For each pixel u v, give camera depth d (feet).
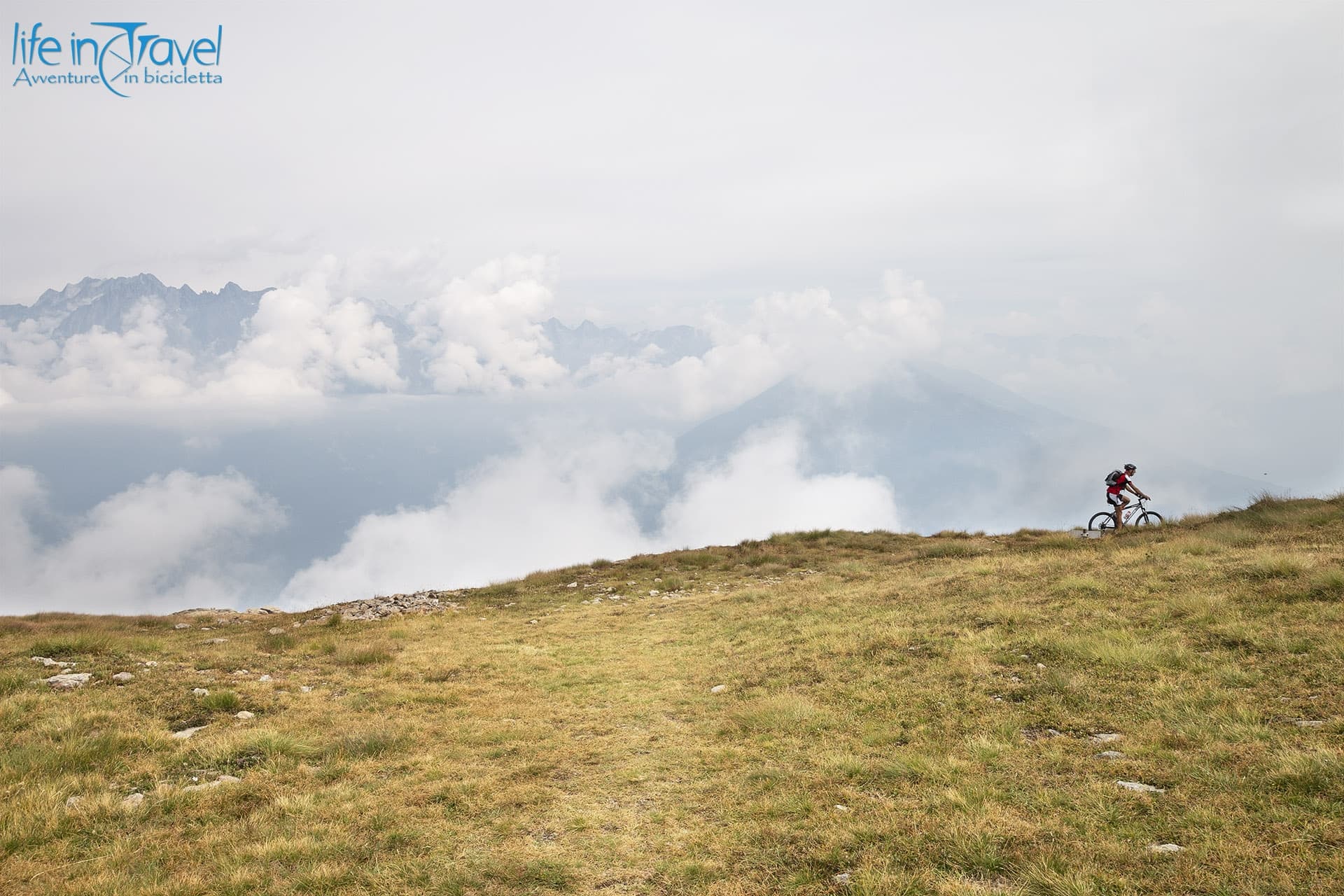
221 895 23.08
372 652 59.00
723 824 26.55
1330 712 27.66
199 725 40.29
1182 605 43.04
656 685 48.26
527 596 91.45
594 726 40.14
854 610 58.95
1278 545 55.31
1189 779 24.45
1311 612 38.06
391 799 30.45
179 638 72.79
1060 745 29.01
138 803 30.01
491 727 40.27
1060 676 35.78
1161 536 72.69
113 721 39.09
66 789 30.81
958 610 51.72
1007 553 79.46
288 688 48.57
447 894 22.74
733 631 60.54
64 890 23.45
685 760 33.65
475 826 27.76
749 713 38.14
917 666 42.09
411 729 40.14
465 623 76.33
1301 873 18.37
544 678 51.85
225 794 30.99
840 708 37.65
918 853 22.07
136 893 23.11
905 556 90.74
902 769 28.53
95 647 54.75
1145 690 32.94
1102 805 23.32
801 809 26.55
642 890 22.44
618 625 69.72
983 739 29.99
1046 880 19.39
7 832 26.94
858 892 20.33
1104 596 48.37
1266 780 23.38
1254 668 32.94
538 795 30.40
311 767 34.35
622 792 30.55
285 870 24.49
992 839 22.17
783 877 22.09
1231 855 19.56
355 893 22.95
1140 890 18.67
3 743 35.35
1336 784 22.31
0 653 51.44
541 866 24.22
